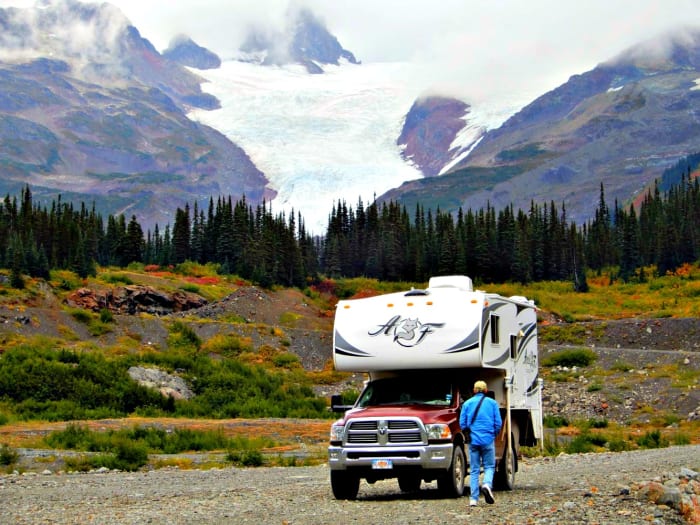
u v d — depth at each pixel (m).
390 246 152.75
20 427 45.97
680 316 101.94
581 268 145.12
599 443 41.72
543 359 74.94
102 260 153.75
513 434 23.00
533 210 171.50
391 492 22.09
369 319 21.75
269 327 93.56
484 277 145.50
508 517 15.84
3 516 17.84
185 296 112.38
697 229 156.25
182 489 23.44
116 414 53.53
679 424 53.72
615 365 69.94
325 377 79.12
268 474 28.66
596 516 15.33
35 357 59.19
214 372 67.38
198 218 155.38
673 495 16.36
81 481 26.47
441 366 21.05
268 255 134.25
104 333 85.56
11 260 105.00
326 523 16.02
